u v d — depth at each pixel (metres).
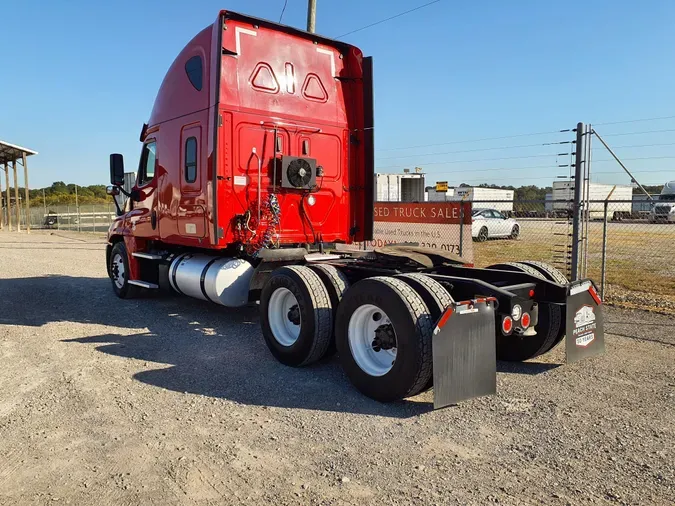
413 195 24.89
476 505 2.95
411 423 4.07
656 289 9.43
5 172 35.72
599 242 18.78
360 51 7.70
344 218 7.82
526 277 5.33
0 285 11.14
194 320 7.68
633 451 3.58
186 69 7.22
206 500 3.03
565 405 4.39
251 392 4.76
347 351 4.77
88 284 11.26
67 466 3.43
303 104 7.28
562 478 3.24
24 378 5.15
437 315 4.23
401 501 3.00
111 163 8.83
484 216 20.45
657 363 5.46
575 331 5.08
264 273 6.80
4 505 2.98
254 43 6.83
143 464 3.45
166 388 4.86
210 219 6.67
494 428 3.97
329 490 3.12
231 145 6.64
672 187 20.66
